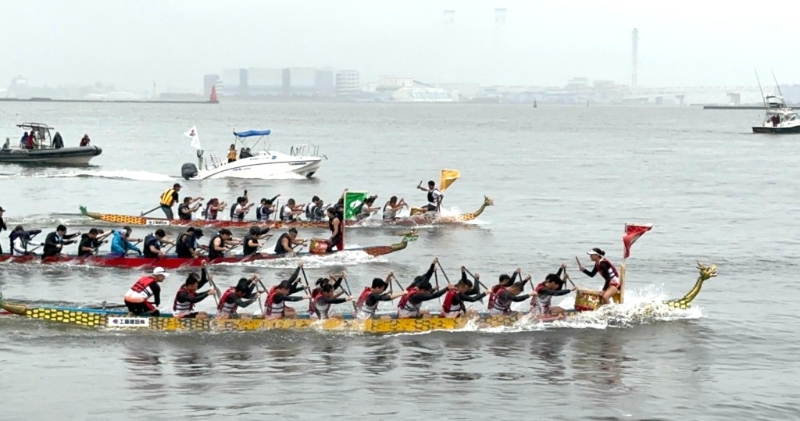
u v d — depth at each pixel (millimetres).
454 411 33344
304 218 82938
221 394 34656
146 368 37469
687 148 187250
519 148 185000
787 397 35594
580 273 58344
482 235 72562
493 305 44281
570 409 33781
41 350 39469
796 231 76062
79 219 76375
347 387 35594
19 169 119875
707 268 48156
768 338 43344
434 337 42250
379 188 106562
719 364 39406
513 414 33156
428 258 62406
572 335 42969
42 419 32156
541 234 73250
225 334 42062
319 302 42906
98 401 33812
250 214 86375
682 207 91250
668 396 35375
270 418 32406
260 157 115125
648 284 55156
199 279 44312
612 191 105312
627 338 42750
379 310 46750
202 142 194125
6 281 52812
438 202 78062
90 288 51344
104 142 189500
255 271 56406
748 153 171375
